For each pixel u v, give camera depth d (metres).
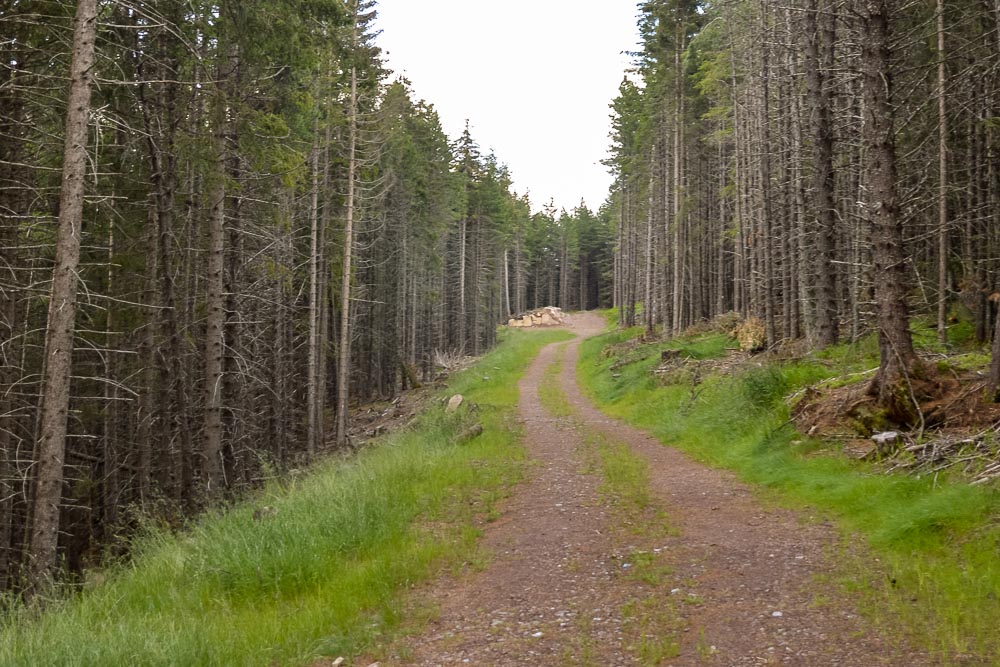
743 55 22.86
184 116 12.75
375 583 6.54
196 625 5.60
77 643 5.37
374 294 38.25
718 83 25.67
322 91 22.19
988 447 7.45
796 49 16.42
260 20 12.13
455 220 50.25
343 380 23.25
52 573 8.06
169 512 13.23
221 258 13.52
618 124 43.34
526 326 76.31
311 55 13.88
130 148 12.25
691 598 5.80
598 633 5.24
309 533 7.59
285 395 26.06
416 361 51.75
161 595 7.00
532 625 5.52
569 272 111.62
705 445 12.62
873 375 11.02
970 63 14.27
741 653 4.65
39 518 7.93
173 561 7.88
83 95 8.20
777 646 4.70
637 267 54.22
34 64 10.98
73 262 8.18
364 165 25.73
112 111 11.19
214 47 12.71
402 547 7.69
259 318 22.38
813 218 17.66
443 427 17.02
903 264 9.59
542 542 7.89
